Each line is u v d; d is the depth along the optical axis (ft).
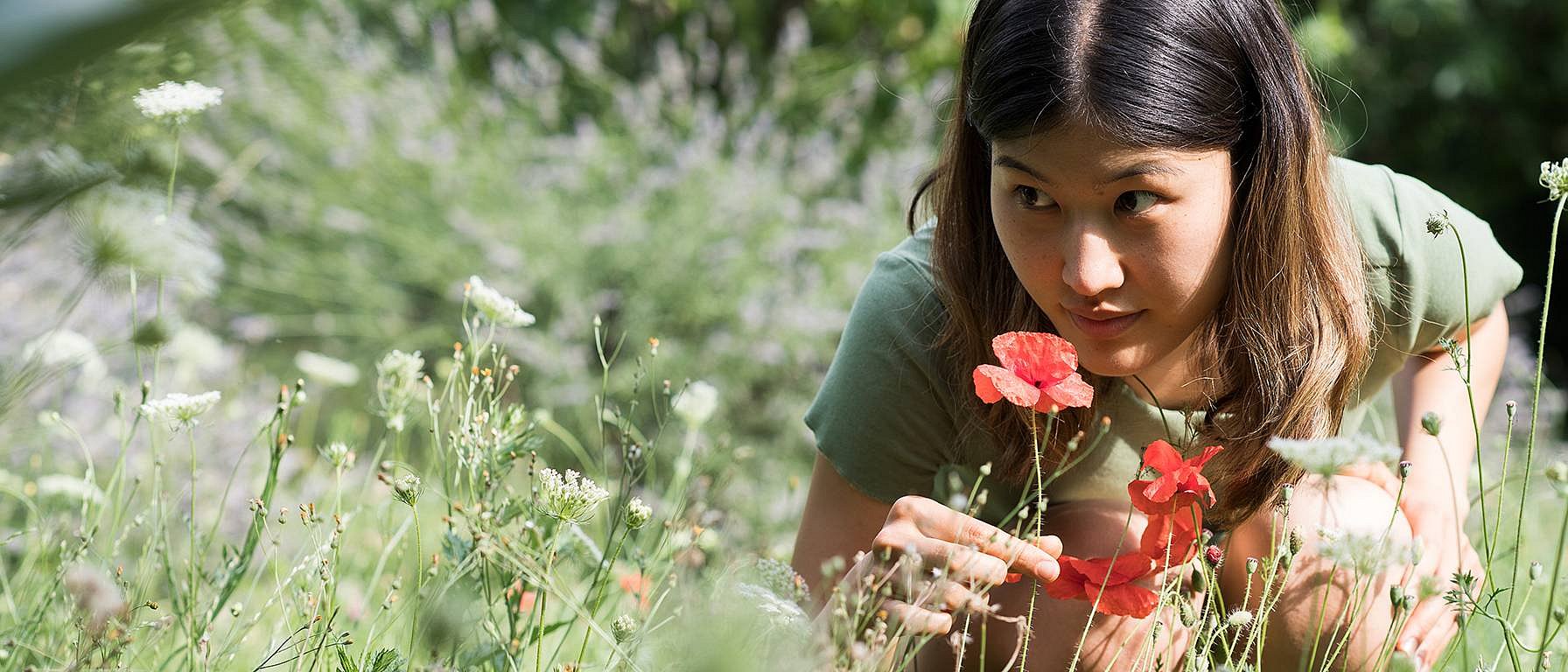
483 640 4.36
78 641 3.97
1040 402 4.04
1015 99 3.89
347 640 4.11
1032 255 4.10
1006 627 5.02
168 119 3.88
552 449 11.53
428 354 13.38
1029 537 4.51
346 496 7.86
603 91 17.56
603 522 6.35
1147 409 5.17
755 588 3.76
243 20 2.93
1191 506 4.09
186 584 4.83
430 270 13.88
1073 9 3.96
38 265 6.98
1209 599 4.14
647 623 4.17
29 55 1.51
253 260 14.05
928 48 19.02
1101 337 4.17
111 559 4.76
